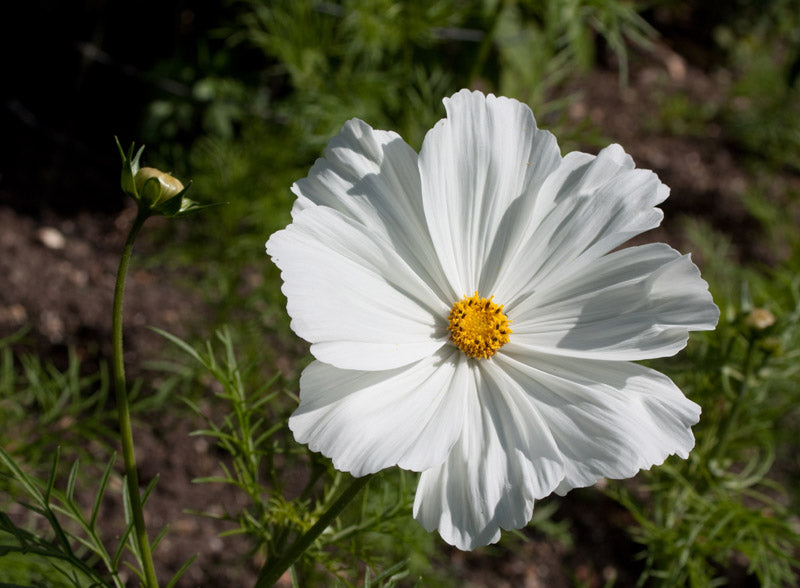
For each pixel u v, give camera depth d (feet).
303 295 0.83
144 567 0.88
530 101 1.46
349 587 1.01
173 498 1.54
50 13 1.98
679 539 1.26
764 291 1.37
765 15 3.06
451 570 1.56
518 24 1.82
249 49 1.94
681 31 3.06
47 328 1.72
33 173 1.95
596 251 0.90
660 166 2.56
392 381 0.87
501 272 0.92
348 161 0.90
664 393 0.86
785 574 1.25
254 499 1.00
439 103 1.50
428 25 1.46
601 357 0.87
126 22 2.01
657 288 0.87
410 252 0.90
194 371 1.51
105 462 1.53
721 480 1.30
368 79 1.56
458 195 0.91
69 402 1.62
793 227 2.34
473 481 0.84
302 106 1.58
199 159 1.65
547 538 1.65
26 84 2.05
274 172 1.58
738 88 2.81
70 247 1.86
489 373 0.89
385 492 1.11
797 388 1.43
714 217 2.45
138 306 1.79
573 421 0.85
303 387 0.84
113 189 1.99
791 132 2.66
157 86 1.92
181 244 1.64
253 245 1.58
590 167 0.92
